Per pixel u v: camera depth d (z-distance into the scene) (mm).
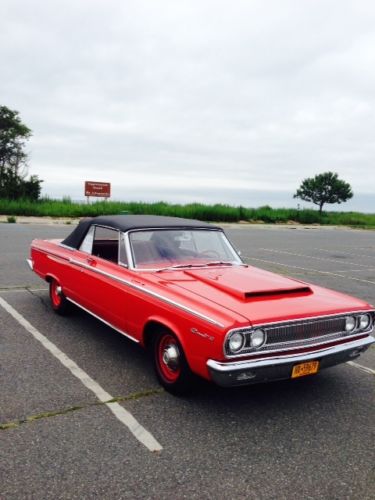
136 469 3000
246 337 3506
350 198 54594
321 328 3881
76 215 27656
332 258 14820
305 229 29547
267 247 16969
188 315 3732
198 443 3359
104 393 4090
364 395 4363
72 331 5750
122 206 30219
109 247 5254
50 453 3131
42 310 6656
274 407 4020
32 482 2820
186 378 3910
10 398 3891
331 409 4027
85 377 4410
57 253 6133
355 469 3129
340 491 2887
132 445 3279
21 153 45531
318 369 3879
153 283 4277
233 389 4348
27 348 5094
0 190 33062
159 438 3400
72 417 3635
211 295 3959
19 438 3295
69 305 6254
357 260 14633
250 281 4352
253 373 3543
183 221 5410
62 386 4184
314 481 2975
